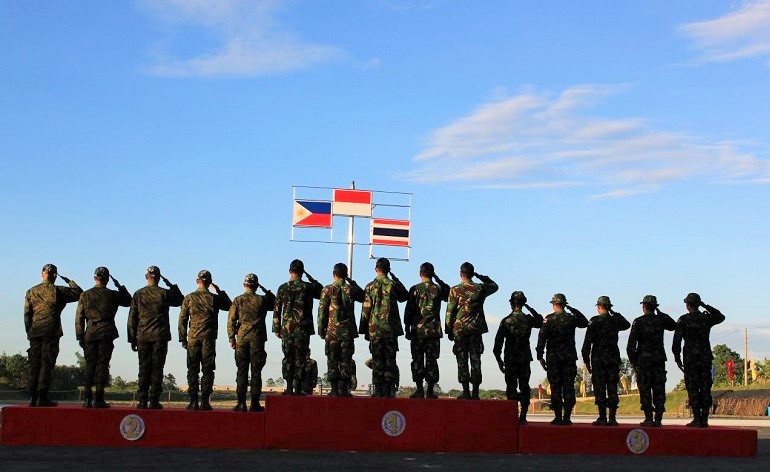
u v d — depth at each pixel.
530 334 14.60
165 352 14.09
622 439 13.99
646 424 14.74
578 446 13.89
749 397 51.38
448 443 13.55
